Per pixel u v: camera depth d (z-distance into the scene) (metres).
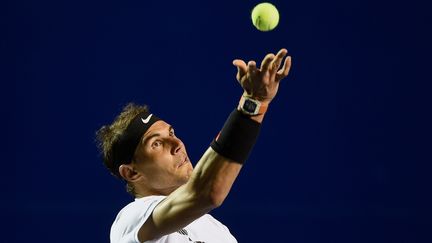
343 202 29.94
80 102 30.80
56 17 31.12
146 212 11.84
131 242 11.98
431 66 30.78
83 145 30.42
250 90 10.93
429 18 30.89
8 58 30.95
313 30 30.91
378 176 30.23
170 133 13.98
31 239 29.30
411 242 29.75
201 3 31.09
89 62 31.00
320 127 30.47
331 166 30.20
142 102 30.83
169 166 13.70
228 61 30.83
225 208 29.52
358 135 30.56
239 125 10.88
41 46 31.02
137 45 31.05
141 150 13.70
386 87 30.80
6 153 30.30
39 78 30.88
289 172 30.05
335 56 30.88
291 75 30.75
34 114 30.66
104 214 29.50
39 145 30.42
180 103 30.75
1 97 30.73
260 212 29.53
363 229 29.84
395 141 30.48
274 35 30.92
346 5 31.06
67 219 29.47
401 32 30.98
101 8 31.17
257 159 30.00
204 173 10.93
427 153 30.39
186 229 13.33
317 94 30.66
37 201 29.81
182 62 30.92
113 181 29.64
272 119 30.34
